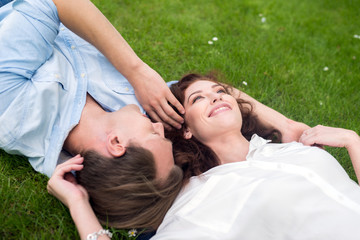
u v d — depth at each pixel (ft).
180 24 9.88
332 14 12.42
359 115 7.99
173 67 8.61
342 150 6.98
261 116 6.97
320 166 5.04
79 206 4.67
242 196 4.67
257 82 8.45
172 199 5.24
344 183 4.98
